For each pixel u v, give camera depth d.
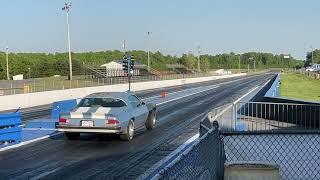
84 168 10.58
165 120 22.22
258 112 20.98
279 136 8.62
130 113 15.32
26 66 124.62
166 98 42.59
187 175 4.72
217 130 7.16
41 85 62.44
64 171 10.24
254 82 81.88
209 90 58.31
